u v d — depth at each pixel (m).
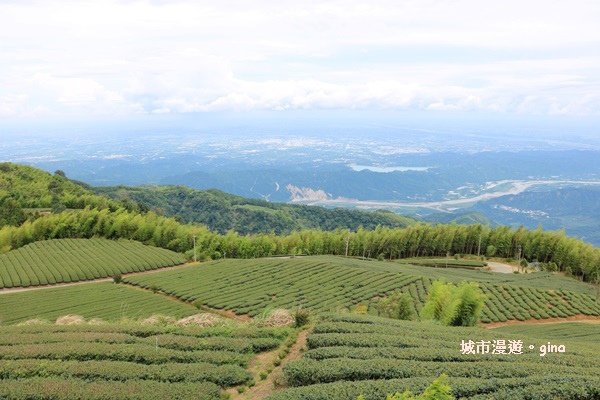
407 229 110.62
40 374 21.19
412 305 52.75
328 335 24.92
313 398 17.05
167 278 70.69
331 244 110.00
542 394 16.88
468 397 17.05
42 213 110.50
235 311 54.38
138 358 23.12
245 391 20.47
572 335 47.28
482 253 109.81
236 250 101.69
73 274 72.62
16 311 52.38
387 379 19.44
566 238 97.38
